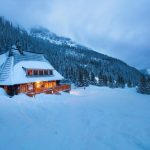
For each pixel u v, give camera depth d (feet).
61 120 40.34
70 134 31.35
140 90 136.67
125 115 47.44
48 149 24.66
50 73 114.01
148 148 25.62
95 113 49.34
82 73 204.03
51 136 29.73
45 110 49.55
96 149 25.27
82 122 39.42
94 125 37.27
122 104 68.28
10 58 92.89
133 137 30.01
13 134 29.53
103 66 584.81
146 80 138.82
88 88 176.35
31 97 70.13
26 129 32.55
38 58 114.32
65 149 24.99
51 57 393.29
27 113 44.34
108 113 49.78
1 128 31.78
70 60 504.84
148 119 42.55
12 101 55.88
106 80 249.75
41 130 32.42
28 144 25.93
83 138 29.58
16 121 36.88
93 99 84.48
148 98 94.73
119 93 128.16
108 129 34.53
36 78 97.66
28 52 110.52
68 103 67.41
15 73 86.74
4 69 88.22
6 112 42.73
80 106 60.70
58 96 85.46
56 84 119.24
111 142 27.96
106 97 95.81
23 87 88.69
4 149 23.76
